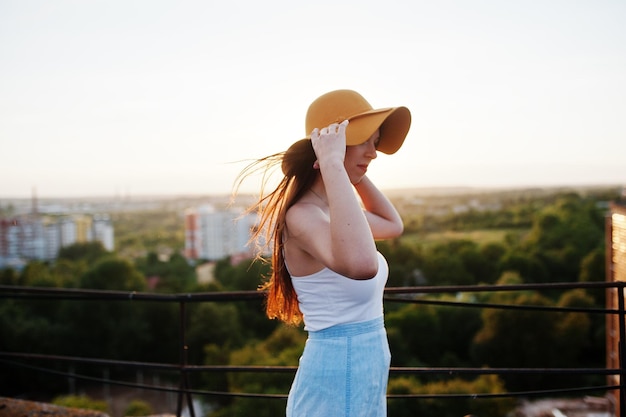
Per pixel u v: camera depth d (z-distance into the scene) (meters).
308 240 1.56
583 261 44.69
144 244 135.62
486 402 24.89
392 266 50.12
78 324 41.50
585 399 25.50
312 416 1.61
